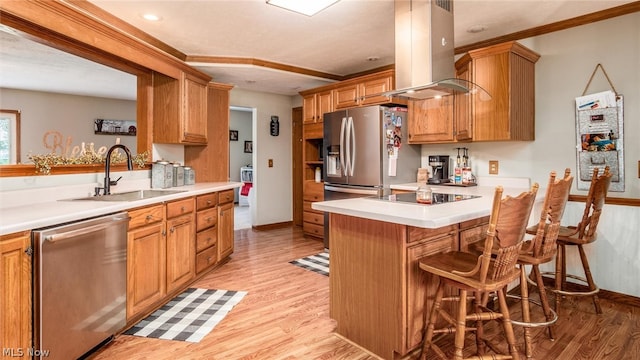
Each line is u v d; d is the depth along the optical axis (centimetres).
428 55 235
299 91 523
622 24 273
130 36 278
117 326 212
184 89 354
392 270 190
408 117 394
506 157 341
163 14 279
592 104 286
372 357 199
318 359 197
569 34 299
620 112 273
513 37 330
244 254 418
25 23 214
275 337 221
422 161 415
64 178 247
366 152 387
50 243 164
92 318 191
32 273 160
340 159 418
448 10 246
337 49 373
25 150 463
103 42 260
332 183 433
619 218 275
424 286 196
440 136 359
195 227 312
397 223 180
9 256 151
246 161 903
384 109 375
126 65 316
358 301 210
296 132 589
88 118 545
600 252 285
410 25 244
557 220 200
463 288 166
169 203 269
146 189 330
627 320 242
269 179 569
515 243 160
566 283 301
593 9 276
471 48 361
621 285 275
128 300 223
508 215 155
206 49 371
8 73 402
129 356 199
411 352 200
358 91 415
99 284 196
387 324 193
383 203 222
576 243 239
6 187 209
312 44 356
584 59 292
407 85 247
